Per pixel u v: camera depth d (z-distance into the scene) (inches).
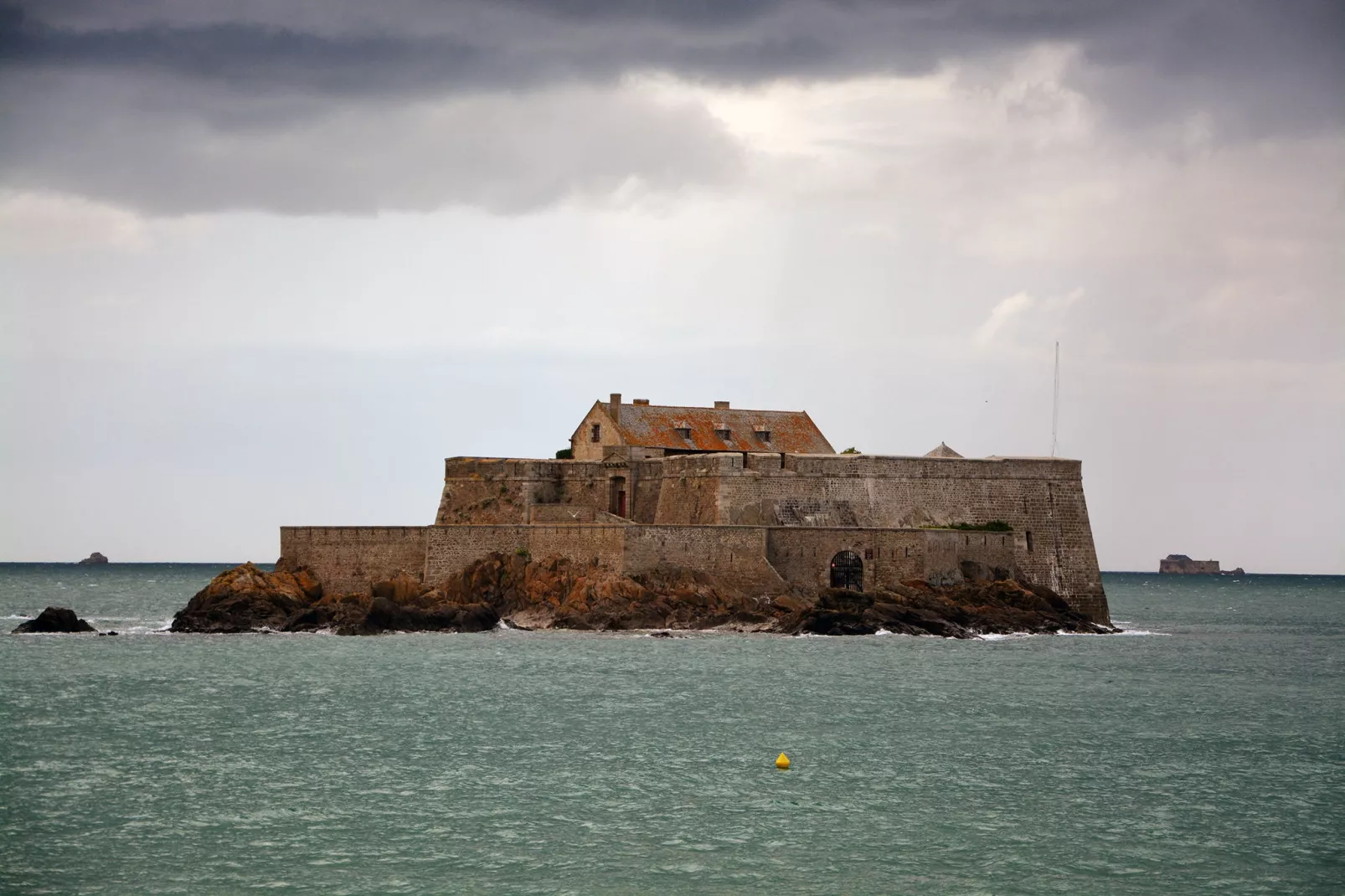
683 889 2479.1
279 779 3164.4
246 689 4367.6
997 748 3563.0
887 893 2470.5
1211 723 3951.8
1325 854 2689.5
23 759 3358.8
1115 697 4402.1
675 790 3085.6
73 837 2726.4
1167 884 2527.1
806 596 6102.4
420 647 5413.4
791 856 2650.1
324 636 5895.7
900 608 5974.4
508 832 2768.2
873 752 3489.2
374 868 2566.4
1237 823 2883.9
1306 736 3764.8
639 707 4055.1
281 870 2549.2
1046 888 2501.2
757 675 4692.4
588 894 2448.3
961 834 2792.8
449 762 3331.7
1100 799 3056.1
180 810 2906.0
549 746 3513.8
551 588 6038.4
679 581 5984.3
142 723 3806.6
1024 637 6122.1
